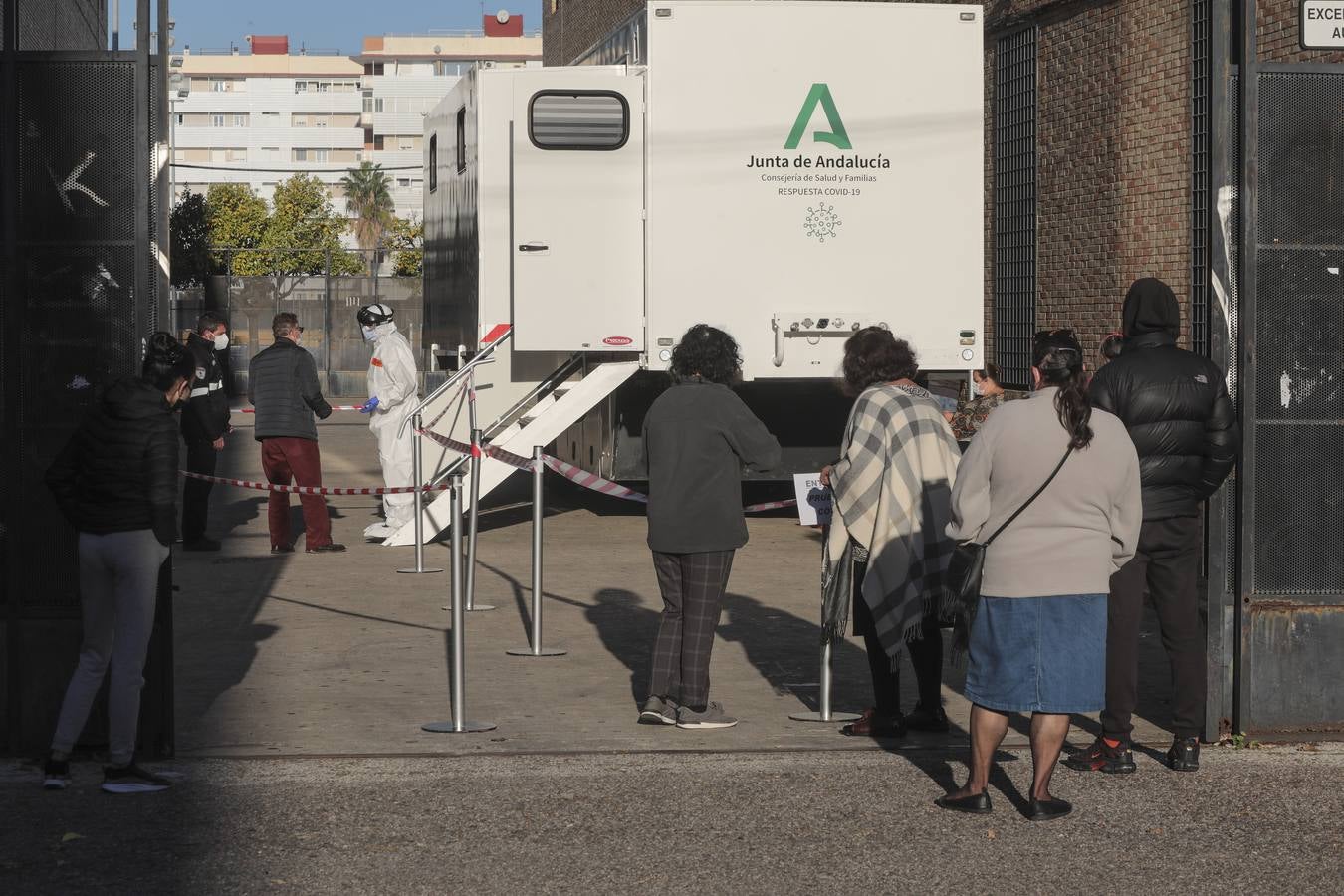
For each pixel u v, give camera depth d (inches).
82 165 281.6
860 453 290.7
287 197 3818.9
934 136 569.3
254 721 310.8
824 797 260.2
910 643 305.3
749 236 563.8
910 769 278.7
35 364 281.3
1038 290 662.5
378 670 358.9
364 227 4382.4
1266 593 300.0
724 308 564.1
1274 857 231.0
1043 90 655.1
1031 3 656.4
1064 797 262.1
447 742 295.7
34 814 249.8
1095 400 281.6
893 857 229.8
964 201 571.8
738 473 309.6
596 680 350.3
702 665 305.0
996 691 245.0
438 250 707.4
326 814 249.8
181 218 2596.0
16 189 280.5
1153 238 572.4
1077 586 241.0
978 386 510.9
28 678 282.8
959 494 243.8
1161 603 281.9
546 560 536.1
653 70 557.9
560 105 563.8
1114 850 233.9
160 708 281.3
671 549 304.0
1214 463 277.9
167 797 259.1
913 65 567.5
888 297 569.9
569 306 566.6
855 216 566.6
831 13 562.6
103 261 282.0
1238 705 299.7
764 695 338.3
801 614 433.1
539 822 246.1
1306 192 299.0
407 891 215.2
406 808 253.0
